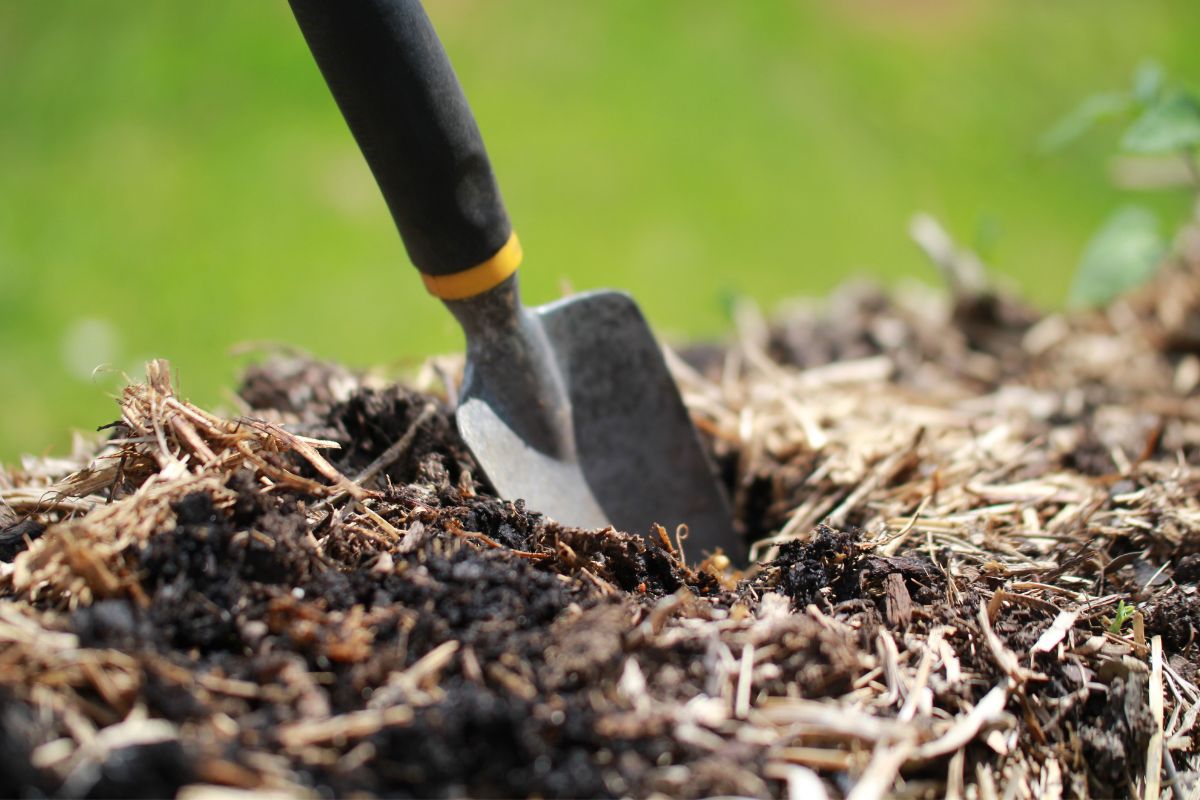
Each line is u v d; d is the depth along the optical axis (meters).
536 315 0.61
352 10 0.53
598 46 1.47
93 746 0.46
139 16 1.47
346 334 1.04
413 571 0.52
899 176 1.29
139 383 0.55
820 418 0.69
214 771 0.46
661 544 0.56
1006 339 0.83
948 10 1.54
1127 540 0.60
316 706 0.48
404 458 0.59
